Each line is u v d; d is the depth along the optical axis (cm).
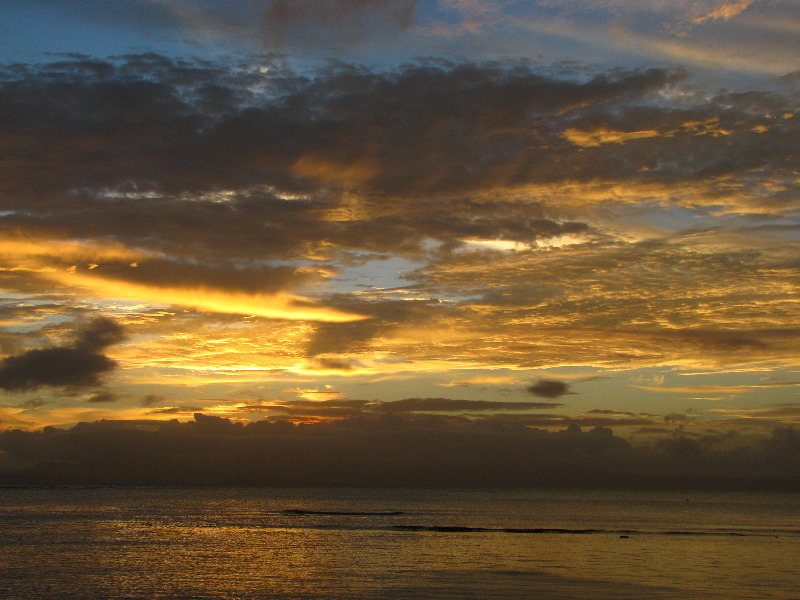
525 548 7375
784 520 12962
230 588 4766
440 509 17050
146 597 4459
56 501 19125
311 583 4953
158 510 14825
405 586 4838
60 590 4688
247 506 17762
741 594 4609
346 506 18700
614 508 18475
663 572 5584
